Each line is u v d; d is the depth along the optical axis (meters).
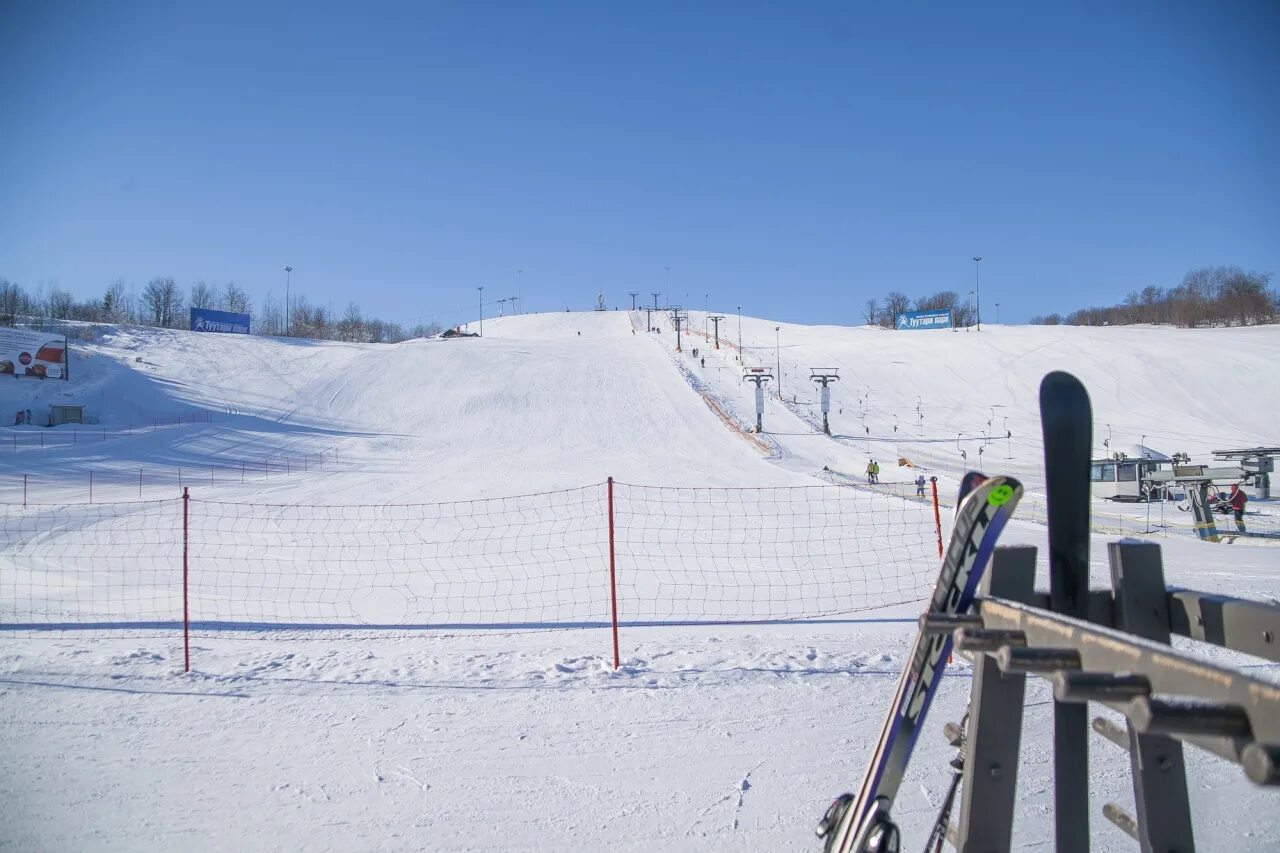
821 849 4.45
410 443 46.78
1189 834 2.24
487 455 42.84
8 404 48.47
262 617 11.93
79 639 10.09
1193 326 97.88
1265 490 30.62
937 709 6.56
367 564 17.45
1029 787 5.09
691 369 64.75
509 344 75.00
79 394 51.75
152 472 36.62
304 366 64.75
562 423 49.78
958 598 2.33
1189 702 1.36
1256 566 15.40
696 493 31.47
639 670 7.99
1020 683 2.31
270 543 20.45
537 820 4.88
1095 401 60.12
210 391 56.19
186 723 6.67
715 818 4.85
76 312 93.38
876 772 2.40
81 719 6.77
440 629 10.77
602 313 126.25
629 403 53.62
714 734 6.24
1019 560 2.34
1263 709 1.28
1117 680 1.55
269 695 7.40
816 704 6.91
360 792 5.31
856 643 9.07
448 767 5.71
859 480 35.81
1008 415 57.88
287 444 45.16
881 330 102.50
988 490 2.26
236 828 4.84
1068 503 2.34
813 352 78.12
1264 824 4.45
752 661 8.23
